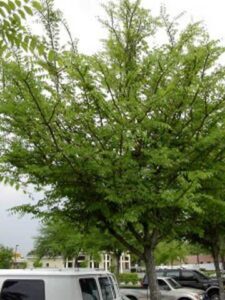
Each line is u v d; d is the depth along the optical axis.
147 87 9.75
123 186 8.52
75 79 8.80
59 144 8.11
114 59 10.24
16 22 3.74
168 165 8.84
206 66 9.67
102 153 8.20
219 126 9.87
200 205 10.09
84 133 8.68
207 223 14.64
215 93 9.79
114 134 8.34
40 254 42.50
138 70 9.41
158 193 8.90
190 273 26.97
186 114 9.73
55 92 8.45
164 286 21.33
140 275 42.59
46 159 8.58
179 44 10.12
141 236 11.17
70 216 9.72
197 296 20.86
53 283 7.33
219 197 10.62
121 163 8.36
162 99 8.72
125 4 10.58
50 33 8.78
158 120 9.30
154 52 10.07
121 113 8.58
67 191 8.91
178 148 9.54
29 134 8.31
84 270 8.28
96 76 9.21
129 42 10.42
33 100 7.86
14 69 7.72
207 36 12.22
